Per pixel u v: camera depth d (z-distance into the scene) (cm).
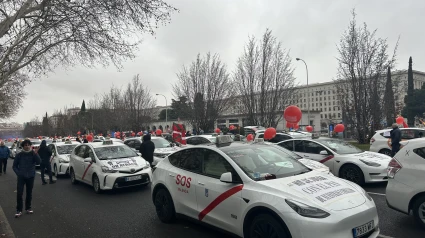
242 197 422
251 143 566
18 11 689
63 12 746
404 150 537
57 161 1327
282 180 426
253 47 2544
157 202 607
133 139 1688
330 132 3775
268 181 423
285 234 366
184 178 539
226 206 445
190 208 518
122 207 743
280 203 375
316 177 450
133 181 906
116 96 4541
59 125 7006
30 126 9438
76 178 1087
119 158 975
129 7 759
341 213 359
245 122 2886
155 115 4750
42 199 887
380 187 852
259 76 2520
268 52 2503
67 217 679
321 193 391
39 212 736
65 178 1305
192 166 543
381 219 571
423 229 509
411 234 489
